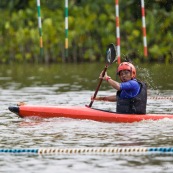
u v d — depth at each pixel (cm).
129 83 3161
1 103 3925
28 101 3994
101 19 8081
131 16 7969
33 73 6334
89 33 8088
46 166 2273
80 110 3222
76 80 5450
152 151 2480
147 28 7500
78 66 7175
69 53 8044
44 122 3159
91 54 8000
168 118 3131
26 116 3253
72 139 2719
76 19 8144
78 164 2298
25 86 5031
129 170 2203
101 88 4819
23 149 2512
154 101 3984
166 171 2186
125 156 2409
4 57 8500
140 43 7631
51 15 8312
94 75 5888
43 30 8031
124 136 2769
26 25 8569
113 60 3259
